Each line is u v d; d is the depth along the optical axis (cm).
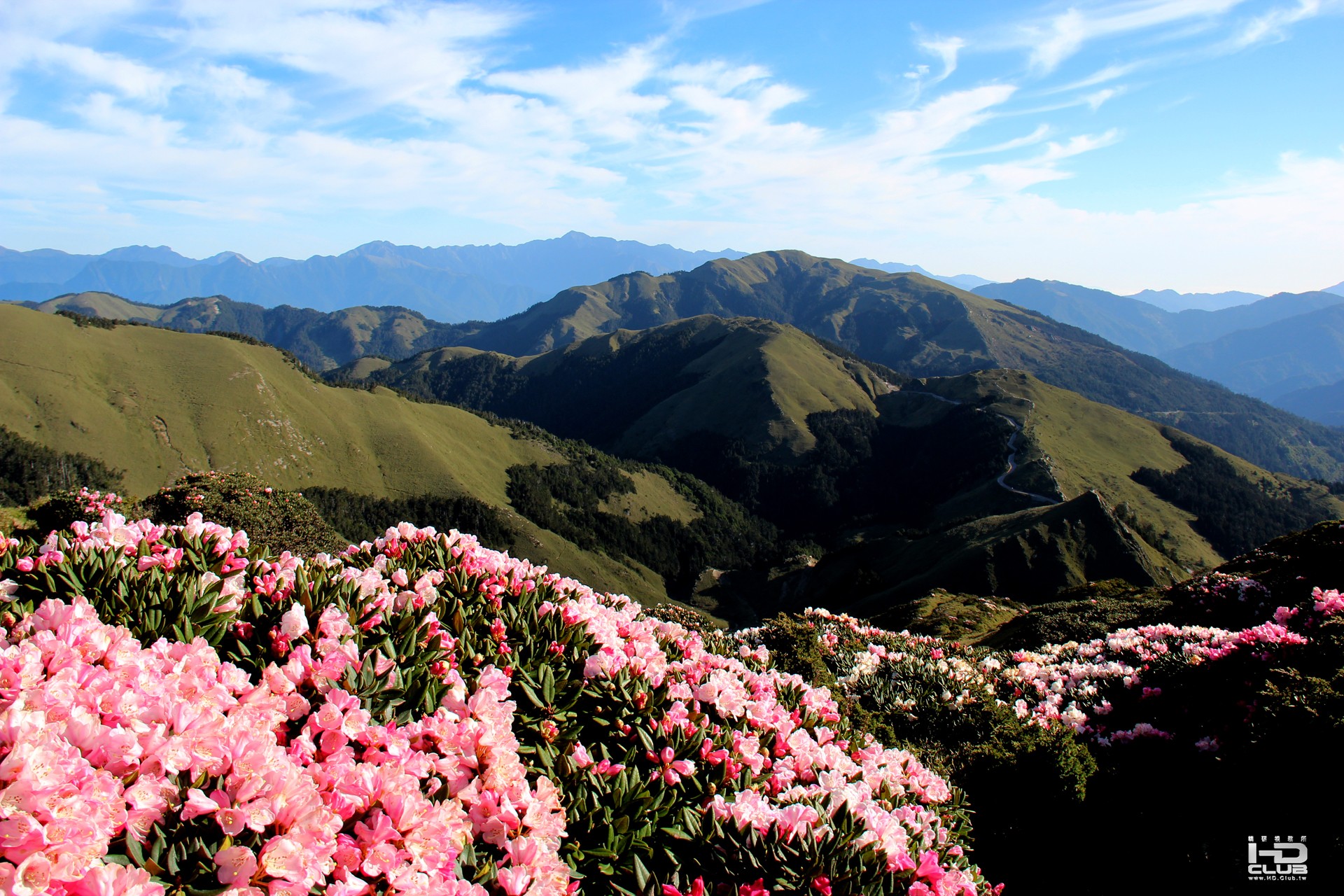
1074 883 904
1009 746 1141
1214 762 1051
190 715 386
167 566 600
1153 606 2509
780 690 858
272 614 580
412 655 565
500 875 398
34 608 507
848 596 11619
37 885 282
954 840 692
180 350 18138
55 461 13638
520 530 16175
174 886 321
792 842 512
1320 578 1981
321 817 358
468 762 454
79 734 347
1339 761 881
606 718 627
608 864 466
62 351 16312
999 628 3028
